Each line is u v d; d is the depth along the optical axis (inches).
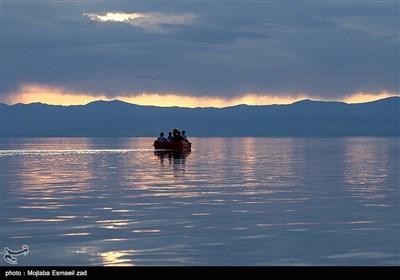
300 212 1008.2
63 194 1288.1
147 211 1020.5
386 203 1131.3
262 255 690.8
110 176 1796.3
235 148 5049.2
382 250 713.6
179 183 1556.3
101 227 862.5
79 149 4635.8
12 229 846.5
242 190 1374.3
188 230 838.5
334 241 763.4
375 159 2989.7
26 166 2319.1
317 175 1849.2
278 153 3863.2
